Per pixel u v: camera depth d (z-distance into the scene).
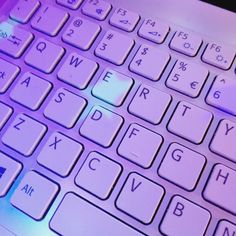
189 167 0.15
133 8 0.19
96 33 0.18
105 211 0.15
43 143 0.16
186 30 0.18
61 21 0.19
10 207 0.15
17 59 0.18
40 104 0.17
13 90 0.17
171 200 0.15
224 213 0.14
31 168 0.16
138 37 0.18
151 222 0.14
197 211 0.14
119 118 0.16
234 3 0.18
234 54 0.17
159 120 0.16
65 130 0.16
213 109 0.16
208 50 0.18
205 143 0.16
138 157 0.16
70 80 0.17
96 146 0.16
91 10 0.19
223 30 0.18
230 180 0.15
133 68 0.17
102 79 0.17
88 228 0.15
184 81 0.17
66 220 0.15
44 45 0.18
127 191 0.15
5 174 0.16
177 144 0.16
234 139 0.16
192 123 0.16
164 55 0.18
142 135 0.16
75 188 0.15
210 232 0.14
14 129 0.17
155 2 0.19
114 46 0.18
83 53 0.18
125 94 0.17
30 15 0.19
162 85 0.17
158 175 0.15
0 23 0.19
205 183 0.15
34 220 0.15
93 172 0.15
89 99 0.17
